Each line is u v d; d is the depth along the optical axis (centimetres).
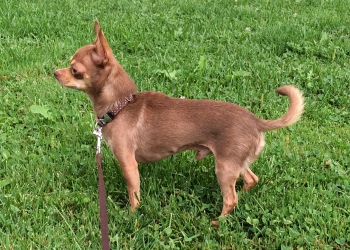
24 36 141
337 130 105
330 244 73
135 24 151
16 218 74
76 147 93
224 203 76
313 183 87
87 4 170
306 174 88
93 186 83
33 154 88
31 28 142
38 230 72
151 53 136
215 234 74
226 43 145
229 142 72
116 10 170
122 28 145
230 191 75
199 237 74
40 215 74
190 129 74
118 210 78
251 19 166
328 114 111
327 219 76
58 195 79
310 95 120
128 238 72
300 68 128
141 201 78
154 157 77
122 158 75
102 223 62
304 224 75
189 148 76
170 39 144
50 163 87
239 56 134
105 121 75
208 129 73
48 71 123
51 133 98
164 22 157
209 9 172
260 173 88
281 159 92
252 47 141
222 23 160
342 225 75
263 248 72
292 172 89
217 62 130
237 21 163
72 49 132
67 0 171
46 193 81
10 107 105
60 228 72
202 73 122
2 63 122
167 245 71
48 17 151
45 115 100
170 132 74
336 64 135
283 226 76
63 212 75
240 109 74
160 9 171
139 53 135
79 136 97
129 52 137
